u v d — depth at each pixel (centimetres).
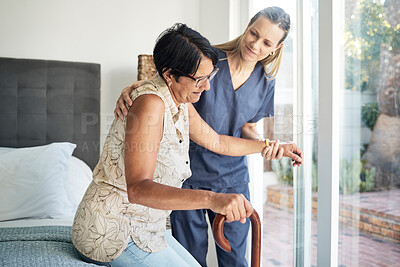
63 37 275
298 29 209
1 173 218
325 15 181
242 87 197
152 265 124
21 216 211
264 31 186
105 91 284
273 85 205
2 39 264
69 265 118
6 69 261
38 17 270
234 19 258
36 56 270
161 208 102
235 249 206
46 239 148
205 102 196
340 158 182
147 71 265
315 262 201
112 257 120
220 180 202
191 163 202
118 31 285
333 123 179
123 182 120
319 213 186
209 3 286
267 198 238
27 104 265
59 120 270
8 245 137
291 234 218
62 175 233
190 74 120
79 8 277
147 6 291
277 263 231
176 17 298
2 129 261
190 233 204
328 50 180
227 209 100
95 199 120
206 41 120
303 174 208
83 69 274
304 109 207
